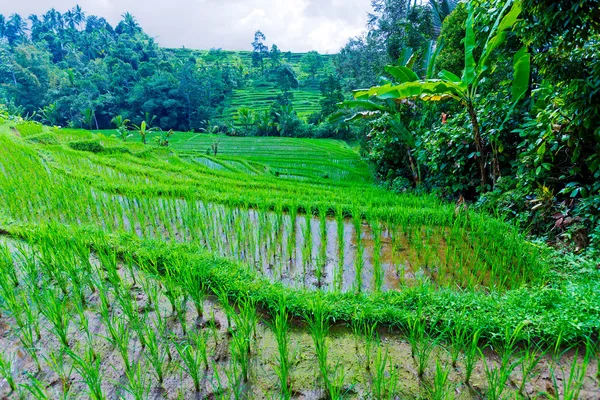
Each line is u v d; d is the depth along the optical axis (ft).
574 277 11.22
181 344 8.86
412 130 34.50
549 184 16.97
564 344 8.36
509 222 16.07
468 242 15.30
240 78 249.55
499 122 21.57
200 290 10.80
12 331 9.35
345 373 7.91
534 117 19.52
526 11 13.55
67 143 44.78
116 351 8.68
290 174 56.18
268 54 318.45
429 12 50.47
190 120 179.93
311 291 10.92
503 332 8.49
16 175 25.03
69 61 223.30
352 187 39.11
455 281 12.32
